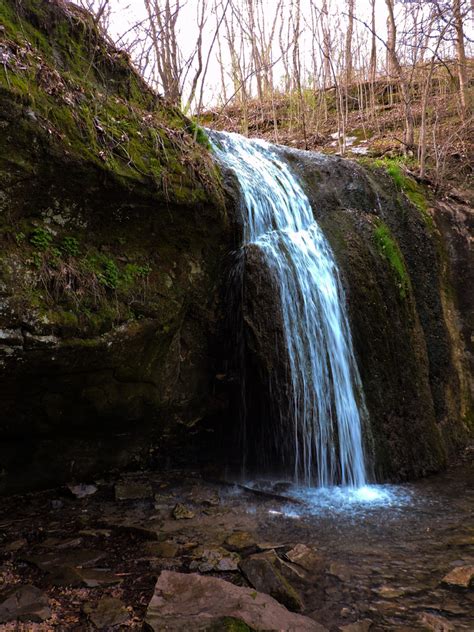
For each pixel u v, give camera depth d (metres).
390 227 7.16
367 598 3.11
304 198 6.67
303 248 5.80
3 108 3.19
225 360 5.57
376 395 5.81
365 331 5.92
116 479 5.07
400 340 6.20
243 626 2.59
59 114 3.64
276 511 4.50
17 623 2.71
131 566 3.42
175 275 4.88
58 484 4.76
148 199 4.28
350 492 5.06
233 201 5.43
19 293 3.45
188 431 5.63
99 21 5.07
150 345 4.58
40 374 3.81
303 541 3.89
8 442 4.27
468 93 10.41
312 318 5.46
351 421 5.51
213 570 3.34
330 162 7.30
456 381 7.14
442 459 5.98
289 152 7.36
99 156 3.84
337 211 6.76
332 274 5.89
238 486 5.08
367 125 12.21
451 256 7.78
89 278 3.96
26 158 3.40
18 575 3.28
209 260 5.28
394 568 3.48
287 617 2.76
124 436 5.02
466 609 2.99
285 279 5.34
